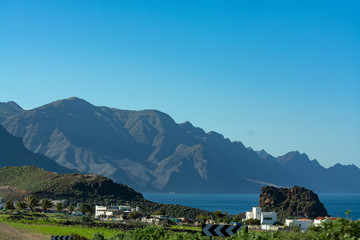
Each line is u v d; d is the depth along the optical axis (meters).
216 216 163.50
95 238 70.69
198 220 156.12
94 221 144.75
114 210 178.12
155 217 158.25
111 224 127.19
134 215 169.12
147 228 54.19
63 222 126.94
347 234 25.98
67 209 190.38
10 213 150.75
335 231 27.19
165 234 50.81
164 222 140.38
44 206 176.38
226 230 20.77
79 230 109.94
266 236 32.66
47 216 153.62
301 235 31.11
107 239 66.50
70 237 44.81
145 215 174.88
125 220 151.50
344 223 27.31
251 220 148.38
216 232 20.86
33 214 156.38
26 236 95.38
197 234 39.72
